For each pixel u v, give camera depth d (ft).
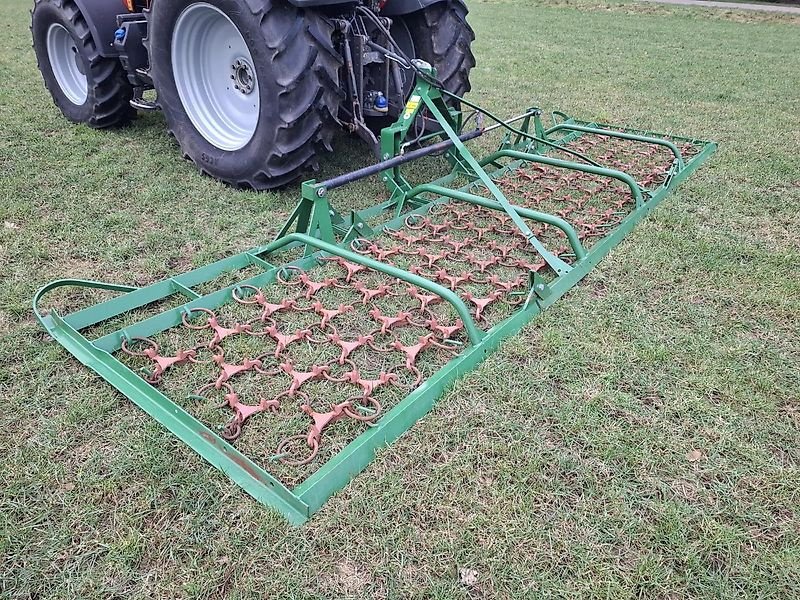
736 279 9.60
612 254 10.21
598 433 6.67
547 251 9.52
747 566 5.39
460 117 13.17
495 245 10.35
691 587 5.21
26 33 28.60
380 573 5.24
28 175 12.45
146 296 8.69
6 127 15.21
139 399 6.86
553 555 5.42
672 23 38.55
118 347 7.77
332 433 6.62
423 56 14.12
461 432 6.62
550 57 26.84
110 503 5.79
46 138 14.62
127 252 9.99
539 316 8.57
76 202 11.48
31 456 6.24
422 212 11.57
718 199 12.39
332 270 9.67
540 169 13.93
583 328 8.35
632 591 5.16
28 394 7.02
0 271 9.30
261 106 11.07
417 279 7.73
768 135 16.39
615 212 11.69
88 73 14.47
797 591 5.20
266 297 8.89
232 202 11.72
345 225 10.61
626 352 7.91
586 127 14.35
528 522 5.69
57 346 7.76
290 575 5.20
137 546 5.38
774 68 25.13
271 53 10.52
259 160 11.51
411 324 8.32
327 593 5.08
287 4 10.60
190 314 8.29
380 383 7.11
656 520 5.77
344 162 14.06
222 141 12.34
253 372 7.48
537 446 6.50
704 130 16.79
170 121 12.94
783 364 7.80
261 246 10.29
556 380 7.45
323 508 5.76
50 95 18.01
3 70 21.01
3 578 5.13
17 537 5.44
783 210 11.96
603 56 27.32
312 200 9.68
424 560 5.35
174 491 5.90
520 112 18.48
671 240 10.64
